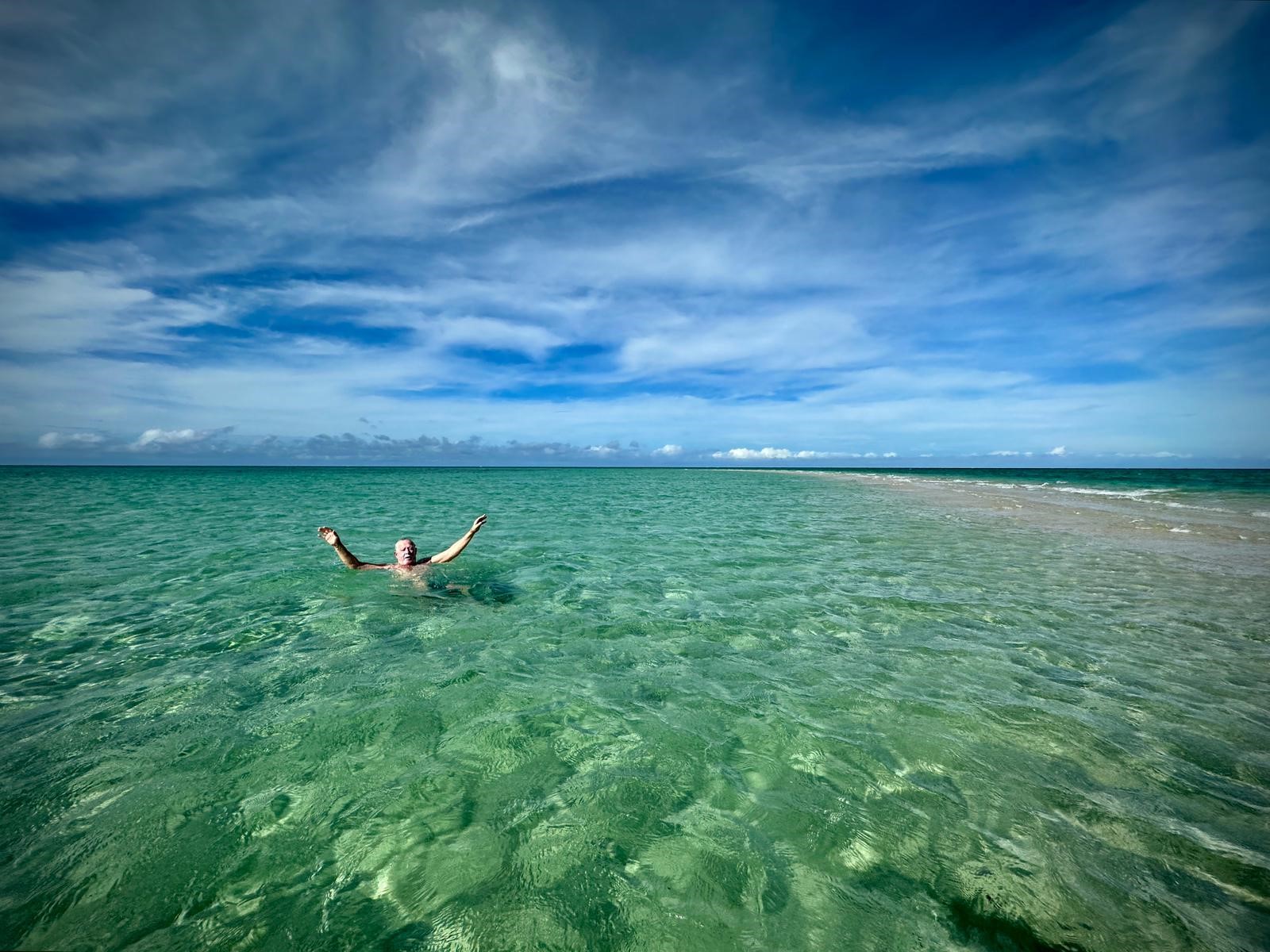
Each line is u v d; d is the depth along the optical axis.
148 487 38.56
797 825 3.38
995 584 9.45
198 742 4.31
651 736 4.45
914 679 5.58
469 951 2.52
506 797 3.65
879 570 10.54
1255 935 2.61
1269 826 3.40
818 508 23.69
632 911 2.75
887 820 3.44
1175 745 4.34
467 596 8.55
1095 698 5.16
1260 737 4.47
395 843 3.21
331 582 9.27
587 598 8.48
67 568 10.36
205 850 3.15
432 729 4.54
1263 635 6.92
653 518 19.52
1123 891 2.88
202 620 7.33
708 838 3.27
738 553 12.30
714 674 5.72
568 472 101.94
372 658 6.09
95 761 4.04
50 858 3.06
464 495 31.86
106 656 6.09
